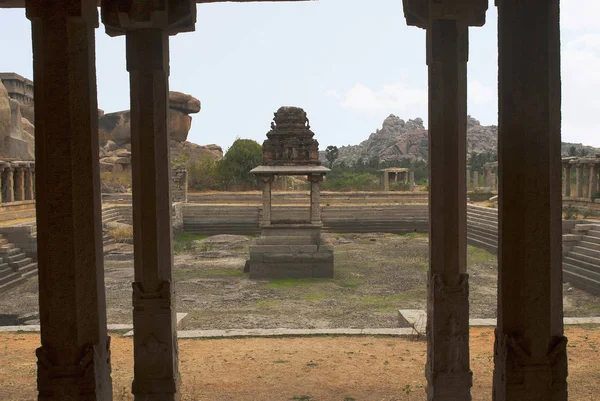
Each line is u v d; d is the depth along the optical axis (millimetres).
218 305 14852
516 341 3779
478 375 7230
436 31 5355
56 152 3811
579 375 7082
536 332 3770
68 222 3830
